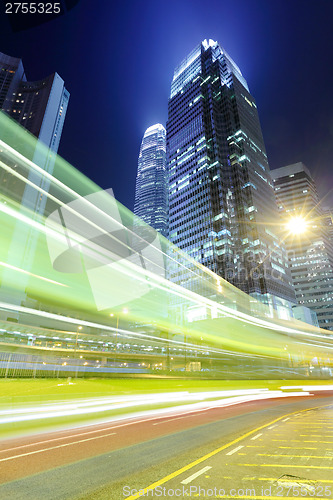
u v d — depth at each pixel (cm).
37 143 11512
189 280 11912
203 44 17050
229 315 9331
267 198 13675
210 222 12206
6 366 2498
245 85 17212
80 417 1394
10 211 6134
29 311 5928
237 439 911
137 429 1109
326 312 14750
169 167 15488
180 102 16475
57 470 616
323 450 768
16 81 14538
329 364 10300
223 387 2983
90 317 6294
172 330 7425
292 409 1830
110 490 505
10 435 994
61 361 3275
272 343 9544
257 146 14700
